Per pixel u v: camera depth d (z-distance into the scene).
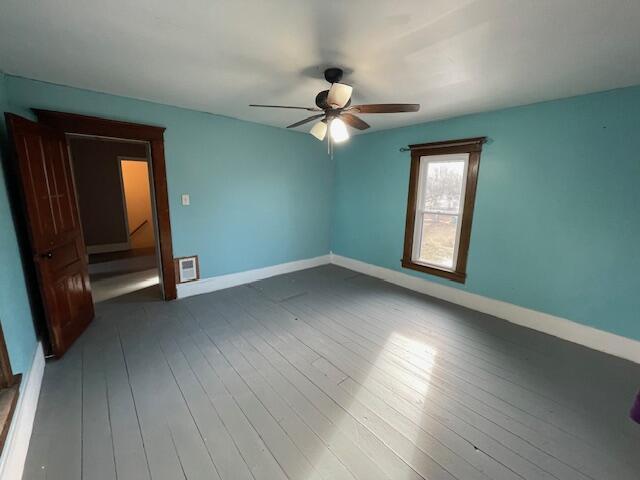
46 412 1.79
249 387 2.07
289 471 1.47
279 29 1.67
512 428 1.76
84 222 5.83
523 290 3.08
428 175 3.86
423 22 1.56
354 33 1.69
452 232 3.71
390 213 4.28
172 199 3.44
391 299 3.72
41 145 2.30
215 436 1.66
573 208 2.70
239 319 3.11
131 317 3.11
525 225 3.01
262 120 3.89
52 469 1.44
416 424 1.78
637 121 2.33
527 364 2.40
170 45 1.87
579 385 2.15
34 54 2.01
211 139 3.62
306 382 2.14
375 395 2.02
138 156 6.26
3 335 1.62
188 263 3.68
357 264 4.90
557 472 1.49
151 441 1.62
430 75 2.26
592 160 2.56
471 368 2.33
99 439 1.62
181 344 2.61
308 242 5.00
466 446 1.63
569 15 1.46
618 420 1.83
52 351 2.36
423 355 2.50
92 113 2.79
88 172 5.76
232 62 2.11
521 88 2.47
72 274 2.65
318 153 4.80
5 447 1.30
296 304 3.53
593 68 2.04
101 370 2.22
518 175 3.01
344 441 1.65
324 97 2.23
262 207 4.27
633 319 2.46
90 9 1.48
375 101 2.90
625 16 1.44
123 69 2.26
